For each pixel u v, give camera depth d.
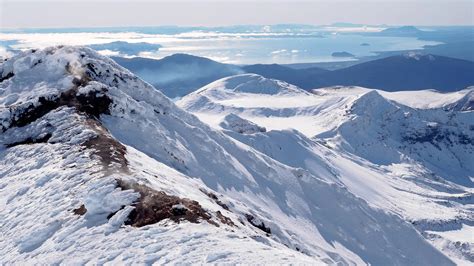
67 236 24.03
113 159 34.28
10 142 43.53
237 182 65.50
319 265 17.55
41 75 56.12
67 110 46.44
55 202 28.27
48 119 45.06
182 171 54.84
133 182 28.67
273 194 71.75
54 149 38.19
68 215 26.28
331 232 72.25
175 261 18.25
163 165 45.84
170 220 23.92
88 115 47.09
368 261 69.00
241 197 61.56
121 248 21.22
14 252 24.34
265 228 49.78
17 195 31.55
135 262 19.27
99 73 60.44
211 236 21.22
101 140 38.69
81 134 39.78
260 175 75.00
